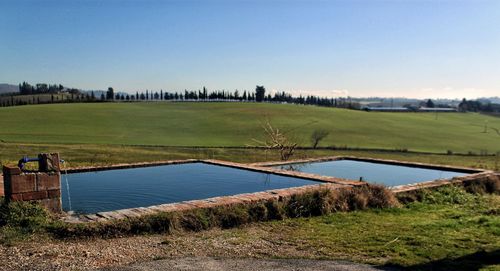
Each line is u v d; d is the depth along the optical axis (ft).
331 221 24.40
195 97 416.87
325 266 16.34
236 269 15.83
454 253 17.94
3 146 100.42
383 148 145.48
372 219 25.04
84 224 20.01
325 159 58.44
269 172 42.19
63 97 365.81
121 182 37.68
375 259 17.30
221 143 140.56
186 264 16.33
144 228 20.74
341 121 217.56
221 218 22.91
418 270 15.87
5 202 21.15
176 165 47.24
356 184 31.73
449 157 121.39
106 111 227.20
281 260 17.08
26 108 225.15
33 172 21.83
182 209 22.84
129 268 15.74
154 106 262.47
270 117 216.33
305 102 398.42
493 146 168.04
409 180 45.11
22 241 18.28
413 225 23.31
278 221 24.21
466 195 33.73
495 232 21.44
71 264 15.98
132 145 125.39
